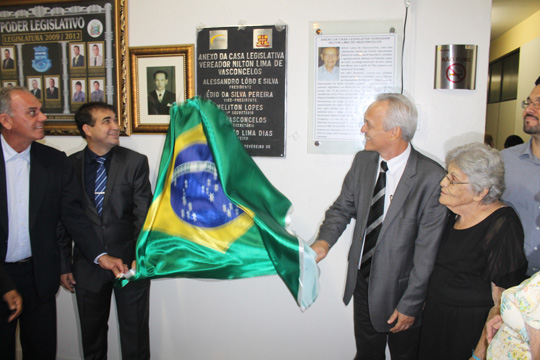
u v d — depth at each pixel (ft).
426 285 4.30
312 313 6.25
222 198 4.96
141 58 6.33
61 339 7.09
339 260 6.08
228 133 5.00
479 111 5.51
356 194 5.05
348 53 5.75
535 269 4.60
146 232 4.84
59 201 5.15
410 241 4.47
